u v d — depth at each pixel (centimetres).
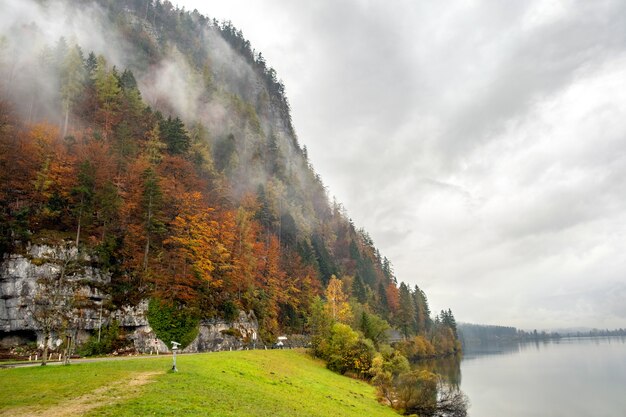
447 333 17788
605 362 15825
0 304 5144
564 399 8169
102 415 1955
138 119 9994
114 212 6581
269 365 5166
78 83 9269
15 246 5450
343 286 13750
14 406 2088
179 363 3800
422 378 5125
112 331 5512
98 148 7481
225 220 8475
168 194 7725
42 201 6156
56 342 5119
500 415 6781
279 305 9969
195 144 12125
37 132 7081
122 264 6306
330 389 4984
